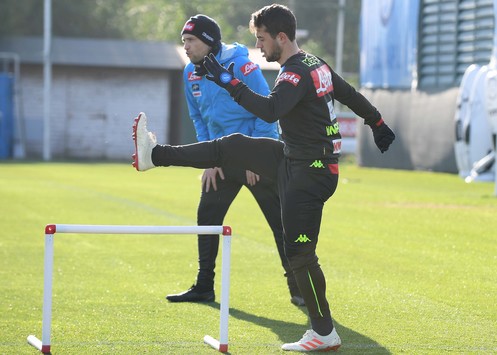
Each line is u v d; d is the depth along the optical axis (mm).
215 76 18250
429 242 36156
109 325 21516
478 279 28156
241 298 24969
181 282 27531
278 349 19312
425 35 84500
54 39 111688
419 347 19641
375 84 92625
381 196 56688
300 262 19172
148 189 60969
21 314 22719
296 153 18984
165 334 20641
